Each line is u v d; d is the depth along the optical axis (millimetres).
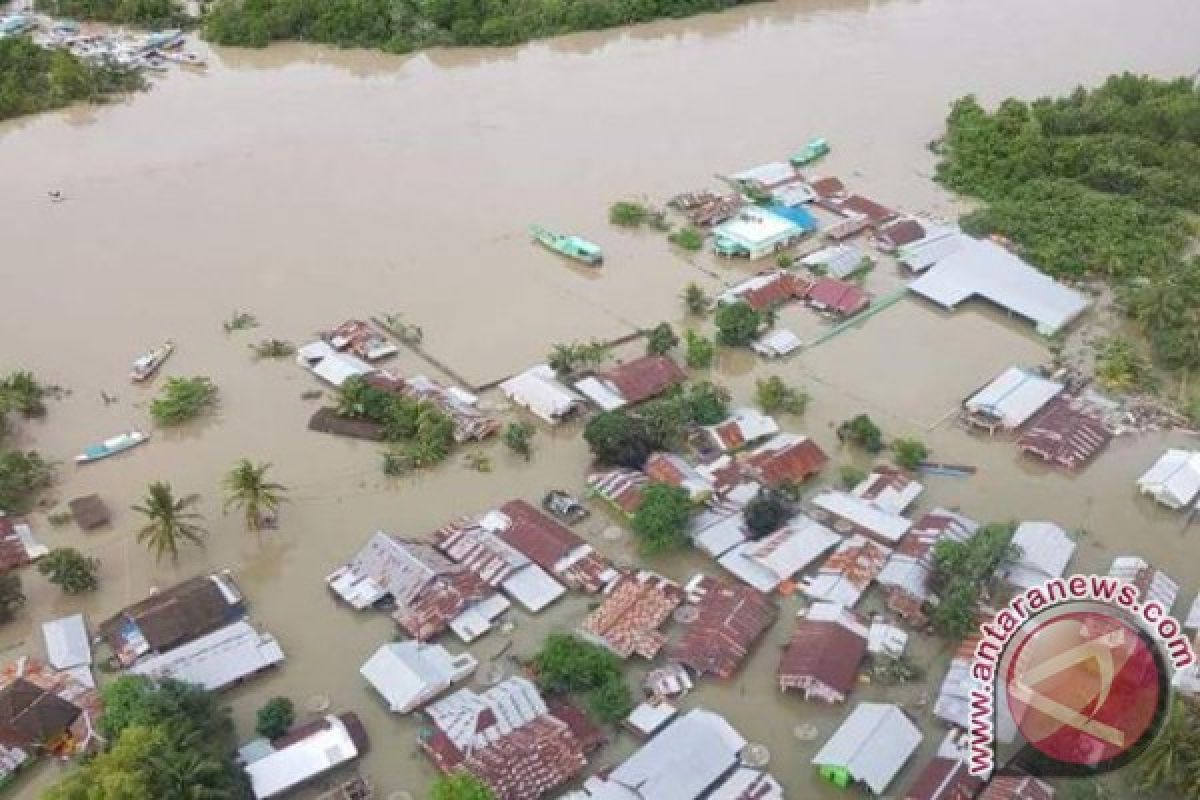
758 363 68688
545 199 85750
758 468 57750
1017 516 57281
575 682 46750
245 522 56312
